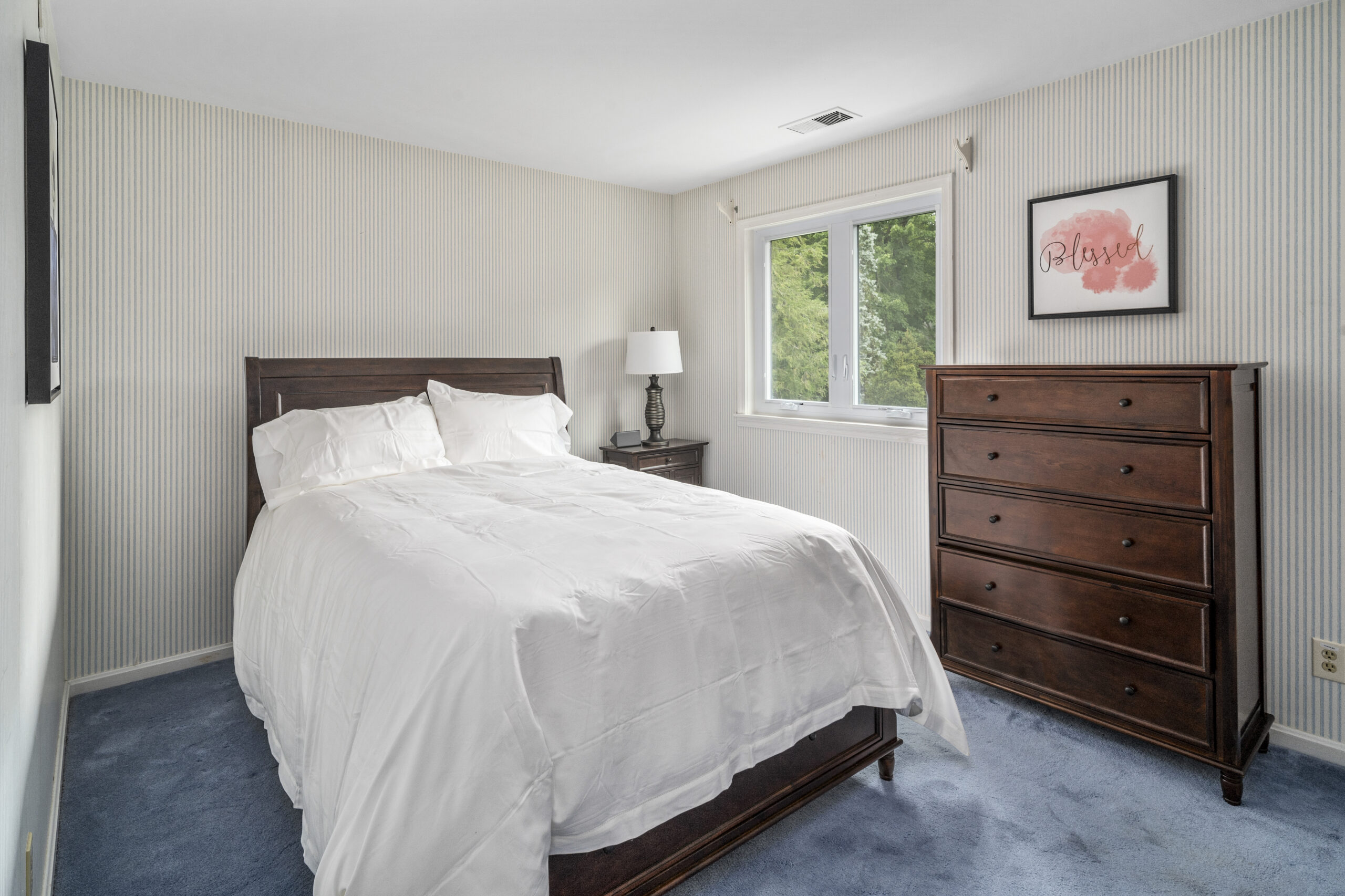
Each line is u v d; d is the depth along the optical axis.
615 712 1.60
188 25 2.42
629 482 2.94
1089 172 2.86
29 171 1.49
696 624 1.78
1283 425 2.41
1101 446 2.41
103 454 2.93
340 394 3.44
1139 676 2.35
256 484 3.17
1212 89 2.53
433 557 1.87
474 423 3.49
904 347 3.65
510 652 1.47
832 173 3.84
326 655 1.84
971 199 3.25
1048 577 2.56
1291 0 2.29
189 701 2.81
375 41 2.55
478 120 3.36
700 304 4.70
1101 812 2.10
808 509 4.09
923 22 2.45
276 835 2.00
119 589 2.99
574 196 4.37
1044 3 2.32
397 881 1.31
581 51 2.65
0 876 1.12
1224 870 1.85
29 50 1.48
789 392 4.27
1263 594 2.47
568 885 1.55
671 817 1.65
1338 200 2.27
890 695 2.11
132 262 2.97
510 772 1.41
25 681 1.51
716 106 3.20
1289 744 2.43
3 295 1.13
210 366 3.18
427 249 3.79
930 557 2.95
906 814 2.09
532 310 4.21
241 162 3.22
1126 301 2.76
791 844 1.96
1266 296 2.43
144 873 1.84
